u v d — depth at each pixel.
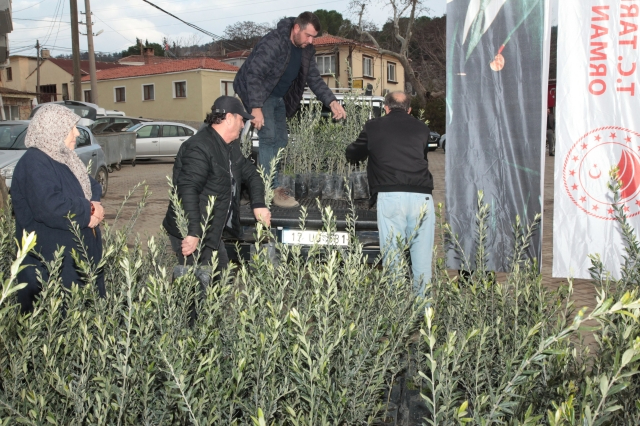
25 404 2.03
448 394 1.93
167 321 2.43
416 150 4.81
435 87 50.94
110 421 2.06
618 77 5.20
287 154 7.09
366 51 50.28
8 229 3.82
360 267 3.14
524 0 5.00
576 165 5.37
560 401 2.08
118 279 3.59
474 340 2.92
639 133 5.20
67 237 3.54
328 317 2.52
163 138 24.52
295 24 6.14
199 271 3.23
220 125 4.21
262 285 2.88
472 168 5.26
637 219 5.28
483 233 3.85
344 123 7.46
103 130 22.95
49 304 2.62
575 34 5.23
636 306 1.45
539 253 5.14
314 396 2.03
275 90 6.43
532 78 5.06
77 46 32.59
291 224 5.54
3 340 2.11
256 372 2.14
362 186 6.57
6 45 12.66
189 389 1.93
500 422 1.89
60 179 3.57
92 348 2.36
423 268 4.81
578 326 1.57
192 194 3.99
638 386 2.34
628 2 5.11
